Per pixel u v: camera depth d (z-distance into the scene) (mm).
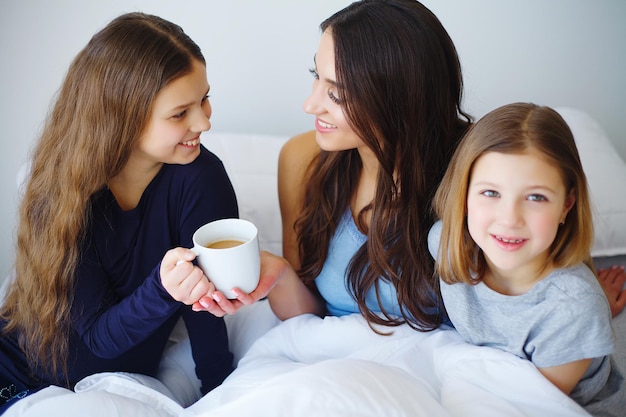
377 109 984
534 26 1756
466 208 934
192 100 939
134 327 1005
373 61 961
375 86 970
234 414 830
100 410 921
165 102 913
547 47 1789
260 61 1693
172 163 1034
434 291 1109
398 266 1114
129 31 916
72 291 1043
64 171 977
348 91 975
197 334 1158
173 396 1180
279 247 1450
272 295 1241
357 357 1075
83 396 941
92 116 931
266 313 1355
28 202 1031
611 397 1029
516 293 973
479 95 1843
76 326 1068
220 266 870
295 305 1247
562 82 1844
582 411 900
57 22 1565
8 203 1692
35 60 1590
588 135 1536
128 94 905
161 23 958
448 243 972
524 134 848
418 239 1091
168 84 906
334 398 833
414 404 856
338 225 1205
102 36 924
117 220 1066
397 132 1021
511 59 1799
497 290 987
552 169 844
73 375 1122
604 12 1747
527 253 876
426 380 1030
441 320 1147
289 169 1339
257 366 1095
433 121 1048
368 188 1171
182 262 872
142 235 1087
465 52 1782
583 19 1755
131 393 1032
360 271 1150
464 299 1013
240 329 1338
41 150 1017
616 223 1360
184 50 932
